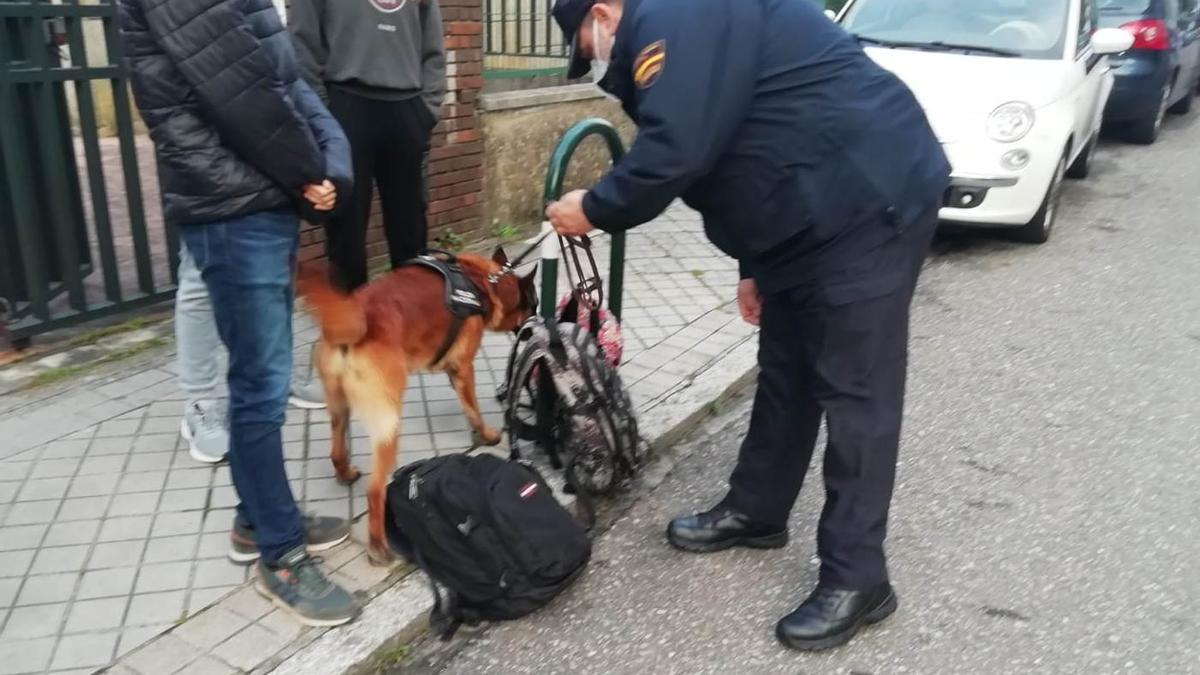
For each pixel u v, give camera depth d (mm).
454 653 2799
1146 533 3439
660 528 3441
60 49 4234
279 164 2443
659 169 2404
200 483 3396
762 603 3039
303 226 5090
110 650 2605
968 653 2820
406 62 4113
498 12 6848
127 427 3746
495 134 6344
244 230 2537
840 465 2754
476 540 2807
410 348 3271
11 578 2871
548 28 7195
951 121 6207
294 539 2795
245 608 2797
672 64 2354
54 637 2645
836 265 2574
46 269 4324
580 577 3141
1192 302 5812
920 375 4742
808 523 3475
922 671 2748
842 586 2811
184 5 2268
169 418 3828
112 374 4184
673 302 5453
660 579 3152
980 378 4719
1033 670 2758
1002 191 6234
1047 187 6418
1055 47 6727
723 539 3271
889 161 2488
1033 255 6668
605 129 3707
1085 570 3223
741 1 2402
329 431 3807
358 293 3215
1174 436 4172
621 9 2547
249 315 2594
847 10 7496
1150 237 7160
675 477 3799
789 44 2434
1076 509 3592
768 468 3154
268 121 2369
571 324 3439
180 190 2496
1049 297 5859
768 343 3010
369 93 4086
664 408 4184
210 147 2438
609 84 2625
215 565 2975
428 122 4344
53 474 3412
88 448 3588
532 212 6863
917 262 2680
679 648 2834
